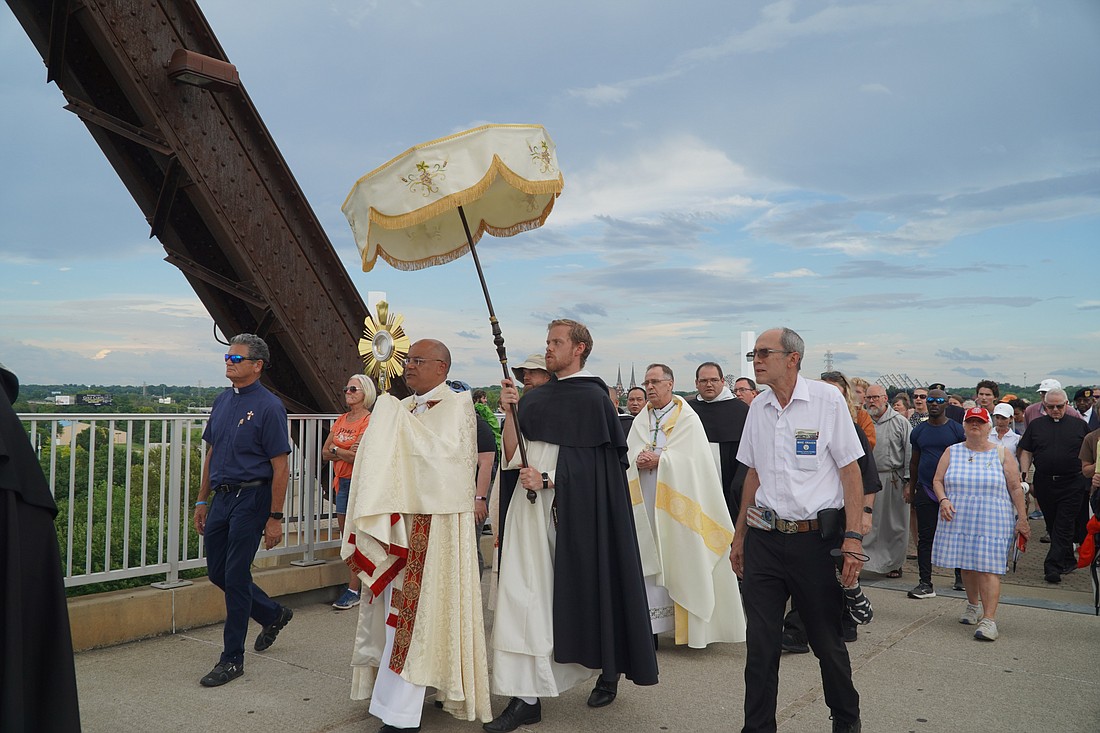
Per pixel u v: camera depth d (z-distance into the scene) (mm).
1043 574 9211
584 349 4855
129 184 7340
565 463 4605
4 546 2594
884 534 8875
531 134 4754
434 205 4465
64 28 6285
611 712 4703
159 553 6027
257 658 5551
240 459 5207
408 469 4375
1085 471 8219
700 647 5926
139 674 5160
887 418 8898
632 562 4570
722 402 7160
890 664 5668
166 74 6664
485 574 8664
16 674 2551
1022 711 4734
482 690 4336
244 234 7285
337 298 8117
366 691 4566
